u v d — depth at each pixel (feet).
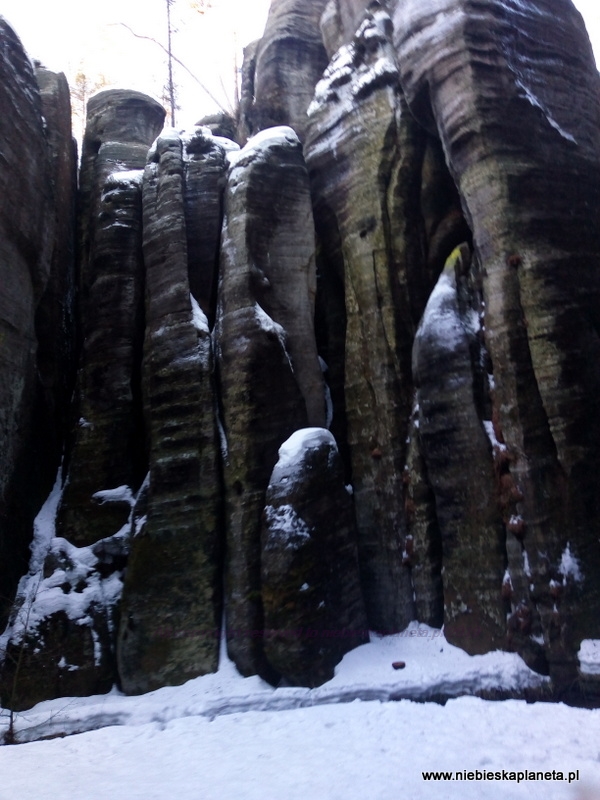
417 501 33.27
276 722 24.94
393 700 26.53
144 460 38.55
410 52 36.14
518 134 32.30
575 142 33.71
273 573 29.55
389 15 42.09
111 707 28.27
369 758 20.71
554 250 30.96
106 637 32.65
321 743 22.40
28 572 35.65
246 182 38.78
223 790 19.12
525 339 30.17
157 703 28.58
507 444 29.66
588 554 27.91
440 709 24.62
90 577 34.40
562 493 28.50
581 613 26.99
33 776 21.30
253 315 35.99
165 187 40.11
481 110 32.30
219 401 35.94
